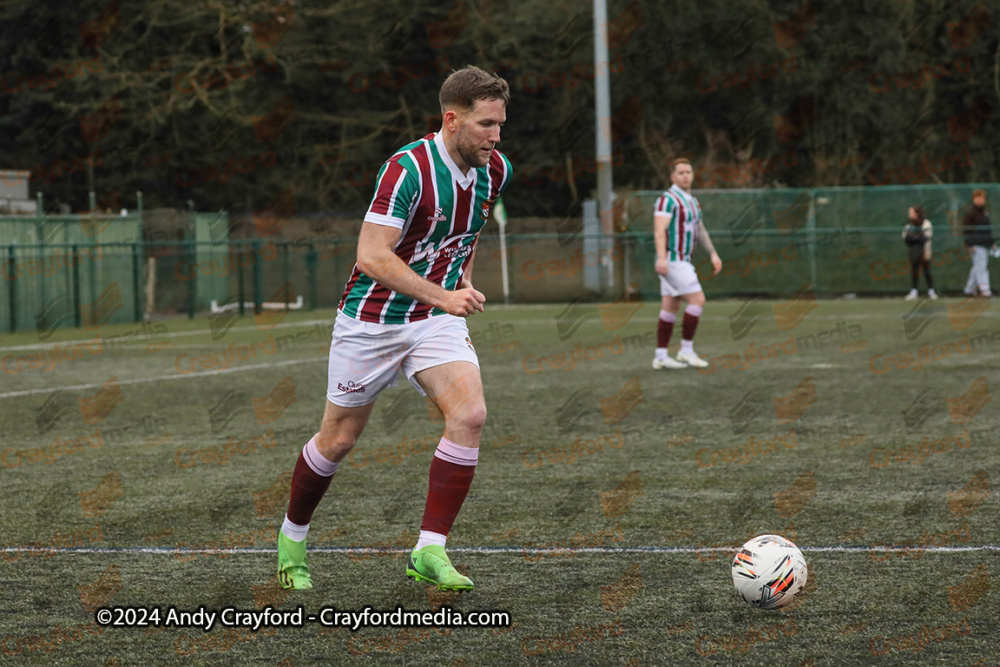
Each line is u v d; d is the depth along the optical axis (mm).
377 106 88438
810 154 87625
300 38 84312
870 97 85688
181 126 85188
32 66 84188
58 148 85188
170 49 85188
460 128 11734
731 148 88812
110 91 82000
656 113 87500
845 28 85188
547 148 88875
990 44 85938
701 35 85125
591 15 85312
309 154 87500
